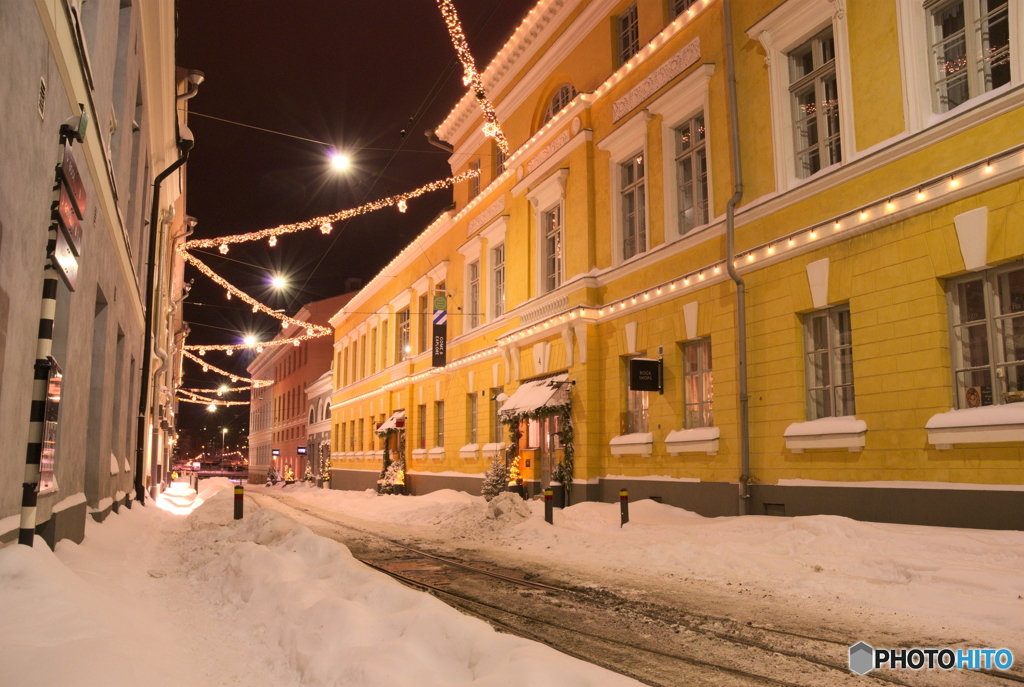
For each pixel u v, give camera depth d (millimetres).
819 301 12398
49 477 6316
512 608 7441
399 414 33344
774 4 13906
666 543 11031
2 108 4672
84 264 8125
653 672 5238
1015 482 9383
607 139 18656
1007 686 4855
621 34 19203
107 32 8891
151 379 23688
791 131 13609
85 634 4453
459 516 17703
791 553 9773
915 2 11359
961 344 10445
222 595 7930
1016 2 9906
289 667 5105
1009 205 9656
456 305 28031
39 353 6016
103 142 8609
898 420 10938
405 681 4371
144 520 15648
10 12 4754
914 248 10883
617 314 17906
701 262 15297
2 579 4855
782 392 13039
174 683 4234
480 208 26188
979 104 10188
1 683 3514
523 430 22156
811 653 5656
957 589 7320
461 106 27172
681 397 15789
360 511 24062
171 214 23141
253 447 83875
